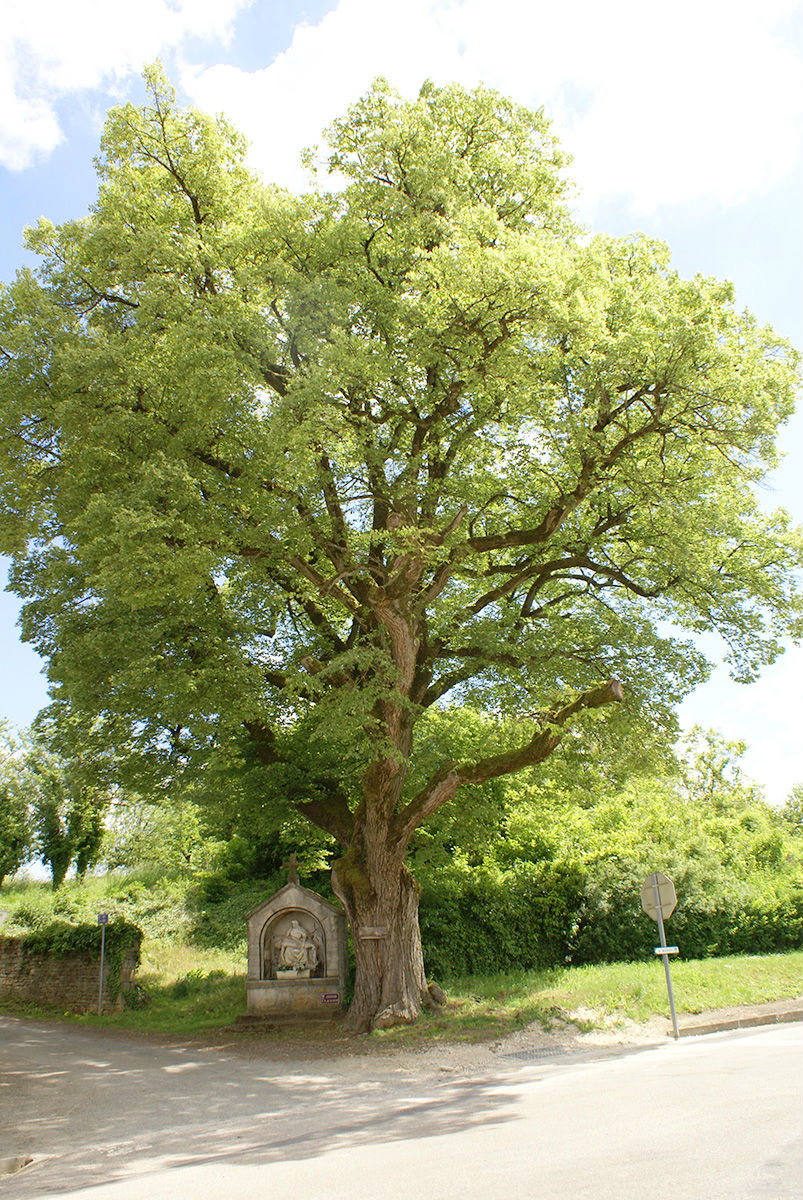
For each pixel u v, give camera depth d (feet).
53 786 127.54
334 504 57.77
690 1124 24.44
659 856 82.02
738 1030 47.24
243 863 115.96
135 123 59.11
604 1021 50.14
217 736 61.16
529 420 57.26
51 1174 27.73
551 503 58.23
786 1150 20.47
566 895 81.35
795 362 53.06
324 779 69.15
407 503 54.49
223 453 55.57
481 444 58.44
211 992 83.87
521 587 70.79
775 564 62.44
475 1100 33.45
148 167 61.31
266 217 56.08
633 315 51.06
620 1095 30.45
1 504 58.23
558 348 52.24
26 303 56.03
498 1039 49.06
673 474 56.70
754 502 64.59
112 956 81.20
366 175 59.98
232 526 54.90
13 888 130.41
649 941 77.77
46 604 58.90
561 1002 55.26
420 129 58.03
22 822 125.59
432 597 57.82
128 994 79.92
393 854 61.82
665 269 58.13
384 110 59.00
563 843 86.17
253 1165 25.61
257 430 52.31
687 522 55.57
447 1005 60.80
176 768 63.36
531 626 62.85
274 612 64.75
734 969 62.08
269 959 69.72
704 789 139.33
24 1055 55.57
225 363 49.21
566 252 52.06
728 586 61.31
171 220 58.59
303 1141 28.86
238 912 106.42
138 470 51.26
